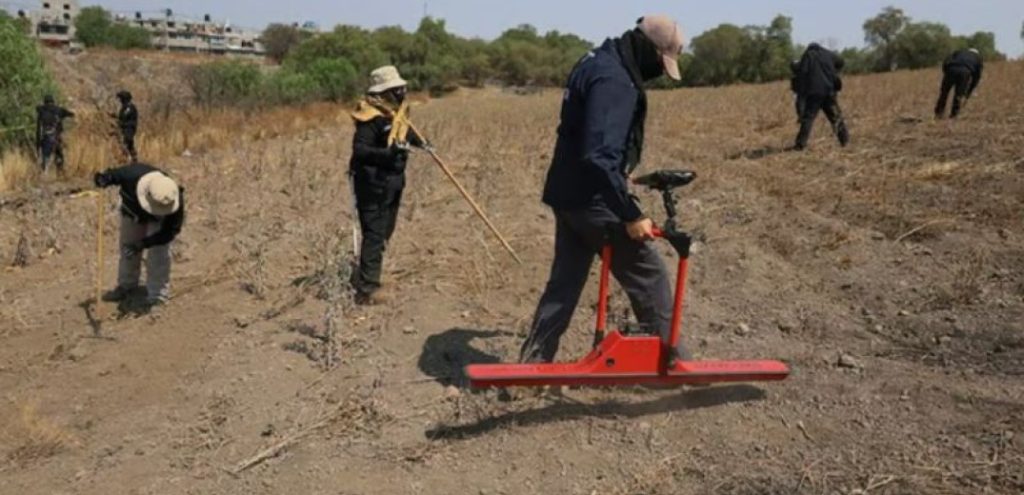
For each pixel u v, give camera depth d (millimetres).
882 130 13195
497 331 5582
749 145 13047
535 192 10070
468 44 82625
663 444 4102
